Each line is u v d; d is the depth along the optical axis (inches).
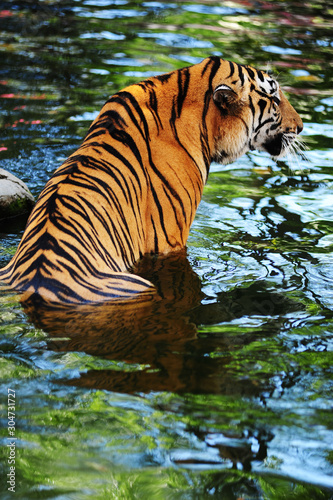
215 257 360.2
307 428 213.2
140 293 296.5
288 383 236.8
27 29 815.7
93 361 245.3
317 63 735.1
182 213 354.6
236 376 239.6
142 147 344.5
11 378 232.4
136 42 775.1
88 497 184.1
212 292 314.0
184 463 198.1
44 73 671.1
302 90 657.0
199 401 224.8
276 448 205.0
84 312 280.2
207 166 373.1
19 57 714.2
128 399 224.5
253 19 902.4
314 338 270.4
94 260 297.6
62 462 196.5
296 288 322.7
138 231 336.5
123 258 321.4
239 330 275.4
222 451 203.0
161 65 693.9
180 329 273.7
